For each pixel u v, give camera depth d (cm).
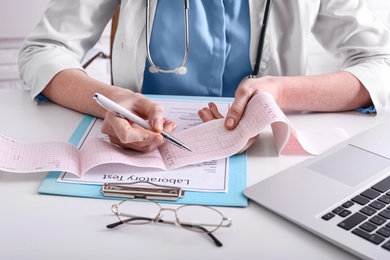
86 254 63
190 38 123
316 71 192
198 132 91
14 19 207
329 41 129
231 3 123
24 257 63
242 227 69
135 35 122
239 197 75
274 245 65
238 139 87
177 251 64
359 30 122
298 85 104
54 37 121
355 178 78
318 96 105
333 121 104
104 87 102
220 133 90
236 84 128
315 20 128
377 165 81
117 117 85
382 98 109
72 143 91
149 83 127
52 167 80
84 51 128
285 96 103
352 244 63
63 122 101
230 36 124
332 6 125
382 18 192
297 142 92
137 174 81
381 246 62
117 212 71
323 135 94
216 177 80
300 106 105
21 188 78
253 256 63
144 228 68
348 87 107
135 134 82
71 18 123
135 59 123
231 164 84
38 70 112
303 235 67
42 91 111
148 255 63
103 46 217
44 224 69
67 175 80
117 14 140
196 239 66
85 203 74
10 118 103
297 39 124
